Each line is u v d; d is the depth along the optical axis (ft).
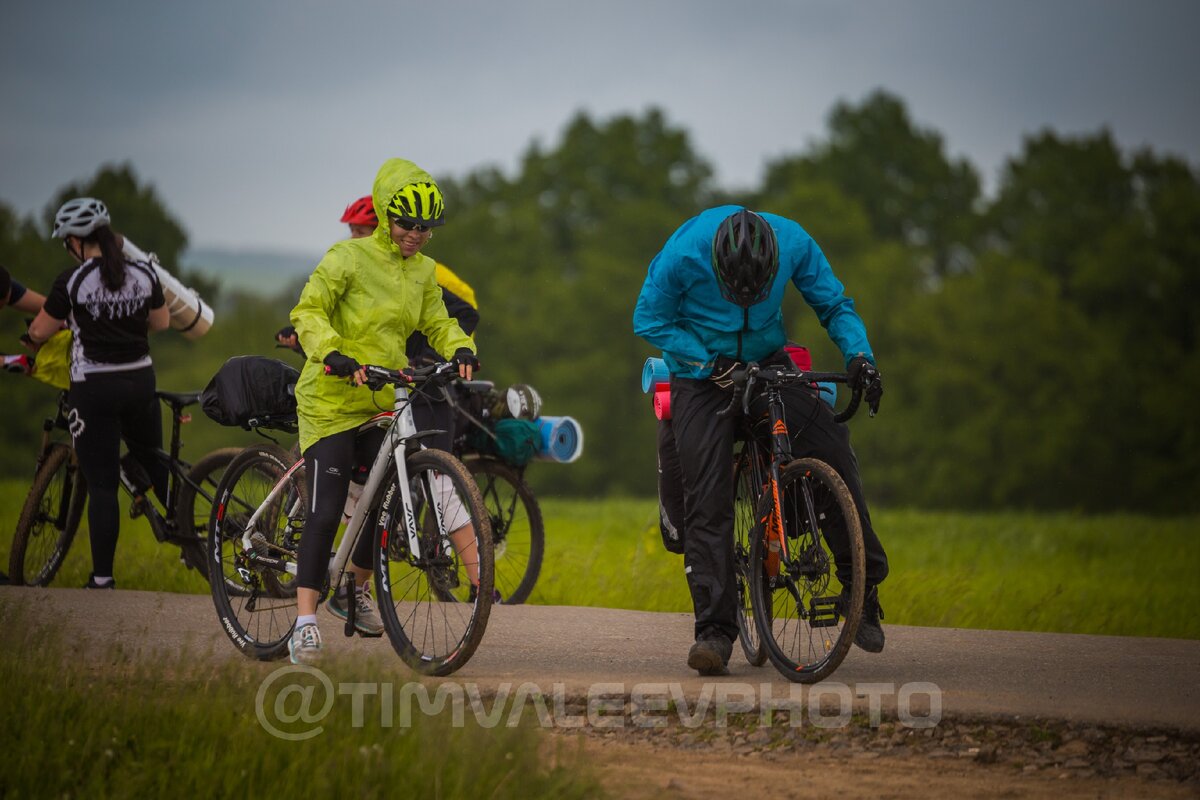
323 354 71.20
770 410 72.08
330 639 84.94
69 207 99.96
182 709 60.03
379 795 52.34
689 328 74.23
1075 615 117.91
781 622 74.38
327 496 75.05
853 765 60.64
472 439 109.60
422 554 73.41
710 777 59.00
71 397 101.04
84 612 93.30
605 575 127.44
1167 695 68.59
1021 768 59.98
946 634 89.56
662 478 79.30
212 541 83.51
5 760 53.52
